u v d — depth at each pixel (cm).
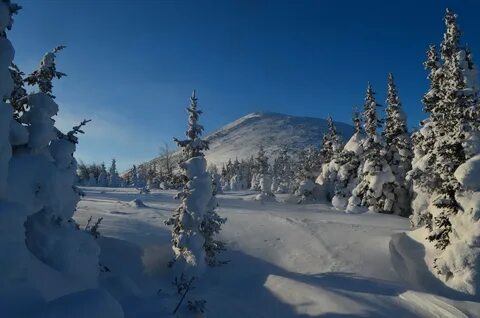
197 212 2094
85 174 11300
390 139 4003
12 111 963
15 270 841
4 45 962
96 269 1311
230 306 1836
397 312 1769
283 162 12794
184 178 2205
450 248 2075
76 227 1536
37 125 1202
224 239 2589
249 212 3334
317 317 1745
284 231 2753
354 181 4491
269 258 2398
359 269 2198
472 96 2222
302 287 1942
